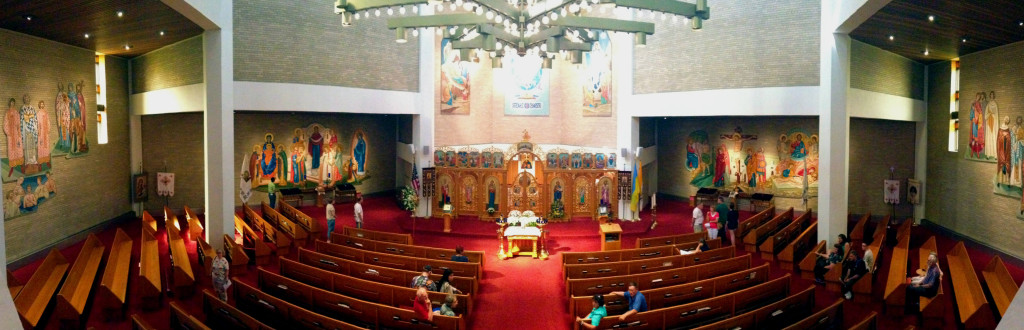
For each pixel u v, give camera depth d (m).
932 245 18.75
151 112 23.45
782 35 21.52
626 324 12.16
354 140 30.61
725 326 11.54
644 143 28.48
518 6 13.54
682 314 12.52
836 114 19.33
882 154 25.62
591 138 28.09
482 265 17.62
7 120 17.44
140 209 25.84
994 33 17.33
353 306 12.73
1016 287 14.13
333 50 23.28
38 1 14.45
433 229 23.91
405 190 24.97
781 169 27.53
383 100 24.95
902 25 17.38
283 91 22.06
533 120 29.73
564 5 12.93
